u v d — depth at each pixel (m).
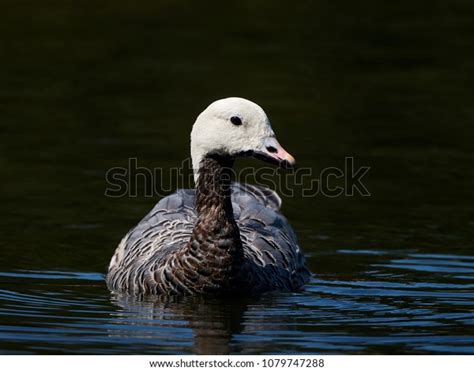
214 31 27.69
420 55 25.66
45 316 11.37
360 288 12.80
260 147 11.80
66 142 19.31
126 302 12.00
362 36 27.44
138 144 19.25
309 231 15.25
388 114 21.27
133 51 25.81
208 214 11.95
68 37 26.89
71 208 16.08
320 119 20.86
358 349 10.30
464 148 19.11
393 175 17.75
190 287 11.98
